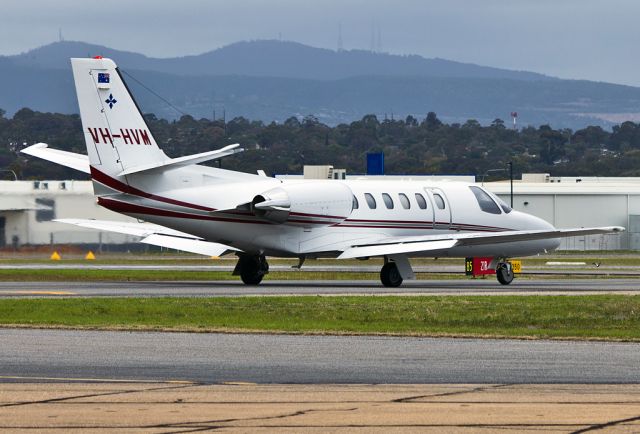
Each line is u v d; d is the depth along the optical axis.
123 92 127.00
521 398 53.84
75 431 46.28
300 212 136.25
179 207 130.25
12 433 45.91
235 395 54.44
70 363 65.06
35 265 194.88
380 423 47.88
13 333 79.81
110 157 126.31
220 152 125.44
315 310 95.81
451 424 47.72
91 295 114.88
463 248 148.75
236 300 104.56
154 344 74.00
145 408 51.00
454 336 79.81
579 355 69.94
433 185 151.12
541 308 98.44
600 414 49.78
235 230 133.75
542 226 157.50
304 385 57.62
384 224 144.12
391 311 95.31
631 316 93.75
